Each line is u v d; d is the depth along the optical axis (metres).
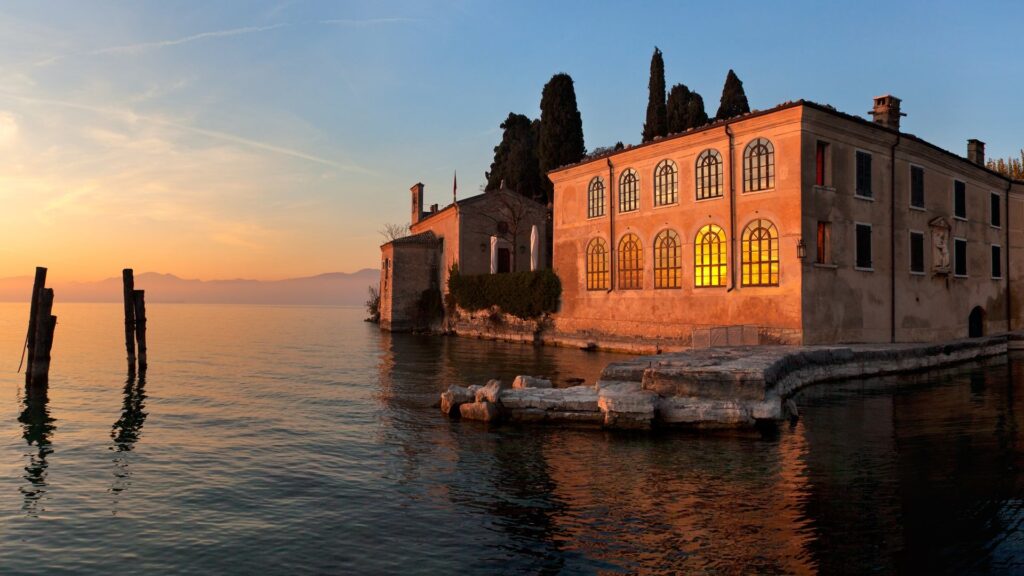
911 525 8.77
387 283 58.78
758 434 14.03
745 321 27.77
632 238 34.00
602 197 36.16
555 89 56.31
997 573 7.26
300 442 14.34
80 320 96.81
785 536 8.41
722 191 29.05
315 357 35.28
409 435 14.62
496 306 46.03
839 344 26.86
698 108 52.44
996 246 38.22
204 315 134.50
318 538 8.63
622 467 11.73
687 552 7.95
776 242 26.77
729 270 28.47
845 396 18.94
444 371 27.20
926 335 31.77
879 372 24.02
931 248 32.44
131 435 15.53
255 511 9.80
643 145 32.84
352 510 9.73
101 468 12.52
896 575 7.23
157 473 12.08
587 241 37.22
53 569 7.89
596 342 36.22
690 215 30.52
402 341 46.97
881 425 15.02
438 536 8.62
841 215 27.56
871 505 9.60
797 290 25.84
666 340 31.67
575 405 15.17
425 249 57.00
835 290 27.12
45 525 9.38
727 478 11.01
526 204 53.72
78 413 18.61
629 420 14.48
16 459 13.29
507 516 9.33
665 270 32.00
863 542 8.20
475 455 12.71
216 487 11.08
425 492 10.53
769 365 15.78
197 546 8.48
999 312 38.12
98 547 8.53
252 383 24.64
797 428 14.69
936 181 33.16
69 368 30.58
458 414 16.73
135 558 8.16
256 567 7.79
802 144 25.97
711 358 18.19
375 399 20.14
